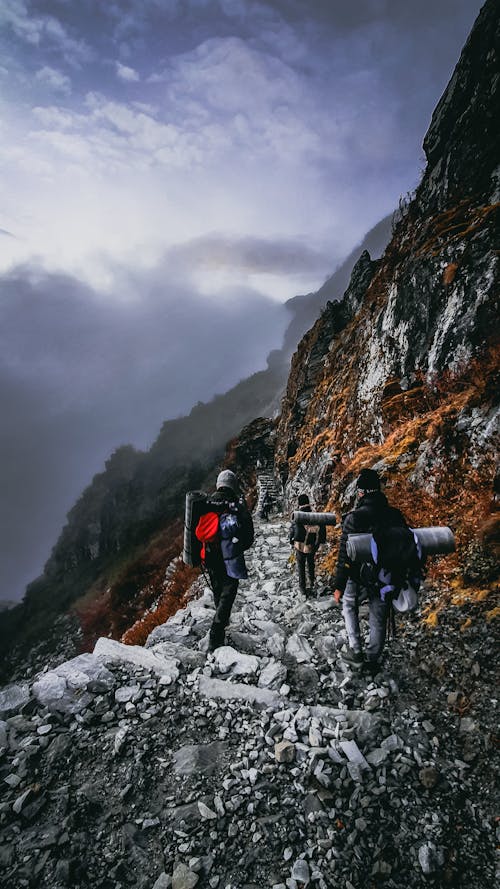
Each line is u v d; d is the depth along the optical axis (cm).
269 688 366
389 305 1228
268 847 227
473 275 891
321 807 249
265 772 275
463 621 400
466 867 216
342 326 2488
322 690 366
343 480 970
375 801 252
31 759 277
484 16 1127
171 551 2942
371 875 213
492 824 237
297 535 615
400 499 676
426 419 841
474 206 1043
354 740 301
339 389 1617
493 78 1082
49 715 319
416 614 441
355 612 404
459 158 1180
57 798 251
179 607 903
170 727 317
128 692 351
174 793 260
